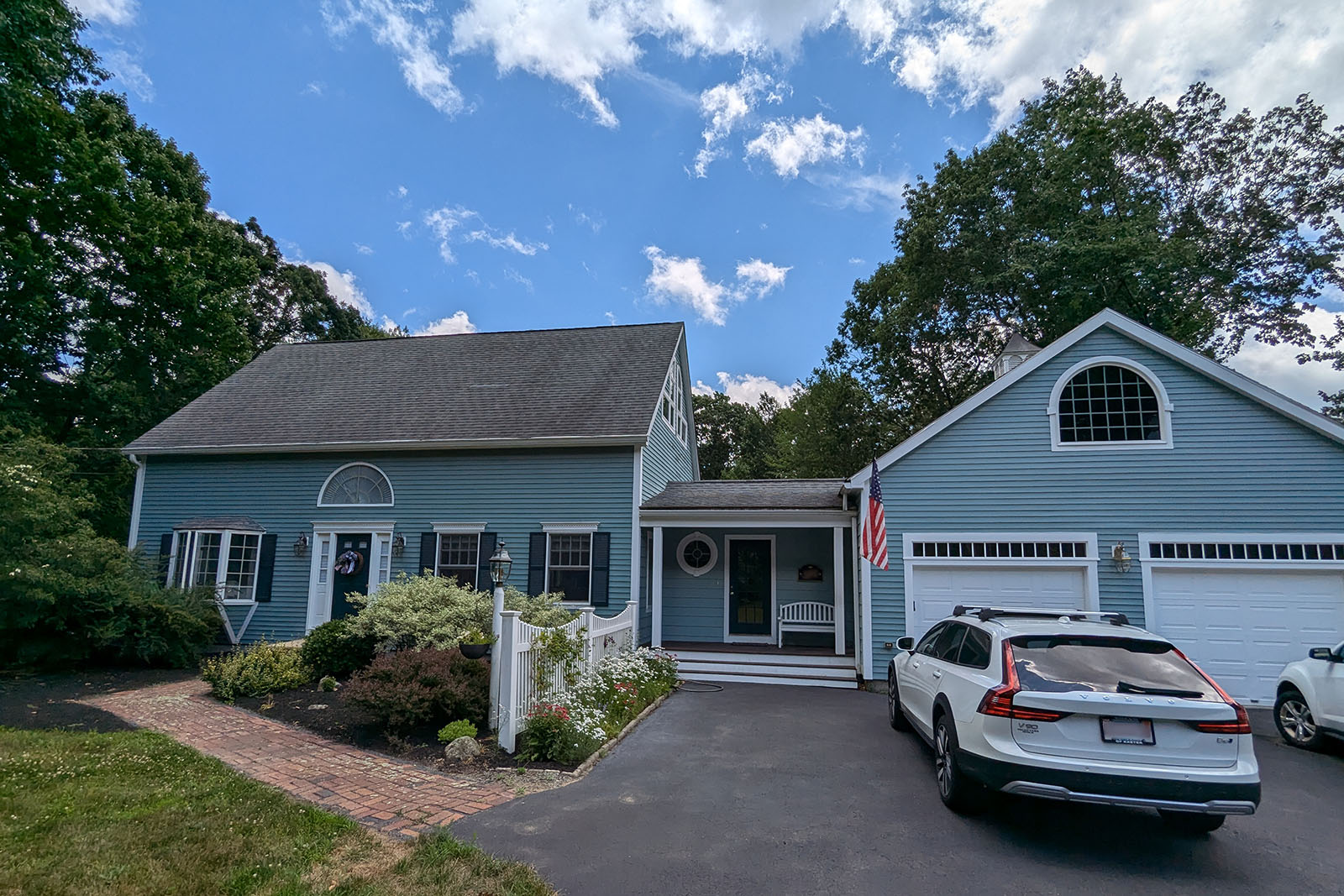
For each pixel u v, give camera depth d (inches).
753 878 165.6
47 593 405.7
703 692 428.5
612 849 180.7
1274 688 398.6
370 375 679.1
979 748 193.3
